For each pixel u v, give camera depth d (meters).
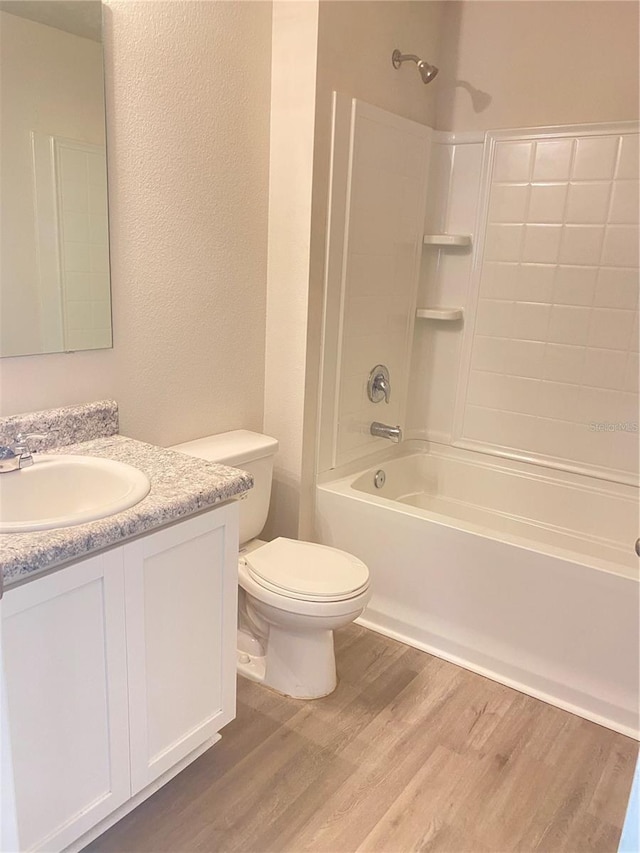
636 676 1.96
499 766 1.84
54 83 1.65
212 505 1.58
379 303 2.68
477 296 2.86
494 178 2.73
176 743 1.62
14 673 1.21
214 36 2.04
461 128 2.80
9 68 1.56
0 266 1.63
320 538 2.61
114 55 1.77
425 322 3.02
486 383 2.91
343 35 2.22
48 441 1.76
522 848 1.59
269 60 2.24
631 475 2.62
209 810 1.66
